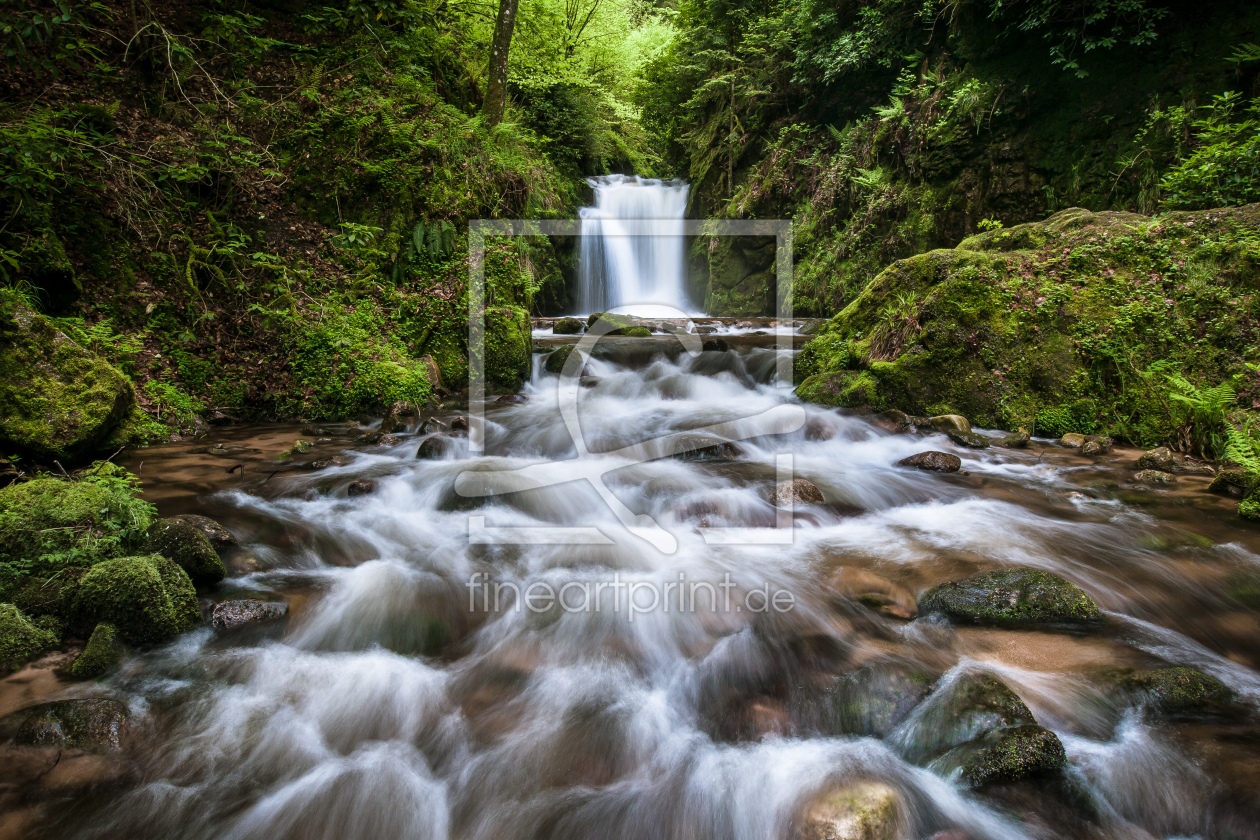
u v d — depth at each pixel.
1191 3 9.20
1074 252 6.83
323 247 8.22
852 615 3.26
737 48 17.14
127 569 2.99
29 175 5.85
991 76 11.39
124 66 7.92
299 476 5.24
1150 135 9.30
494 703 2.71
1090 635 3.02
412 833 2.13
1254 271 6.06
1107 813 2.08
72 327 5.84
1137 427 6.12
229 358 7.20
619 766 2.39
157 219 7.16
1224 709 2.48
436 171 8.88
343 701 2.68
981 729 2.31
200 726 2.50
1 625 2.78
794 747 2.42
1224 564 3.67
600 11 16.77
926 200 12.28
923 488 5.09
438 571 3.77
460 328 8.45
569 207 14.92
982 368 6.82
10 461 4.52
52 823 2.05
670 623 3.24
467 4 12.29
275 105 8.62
